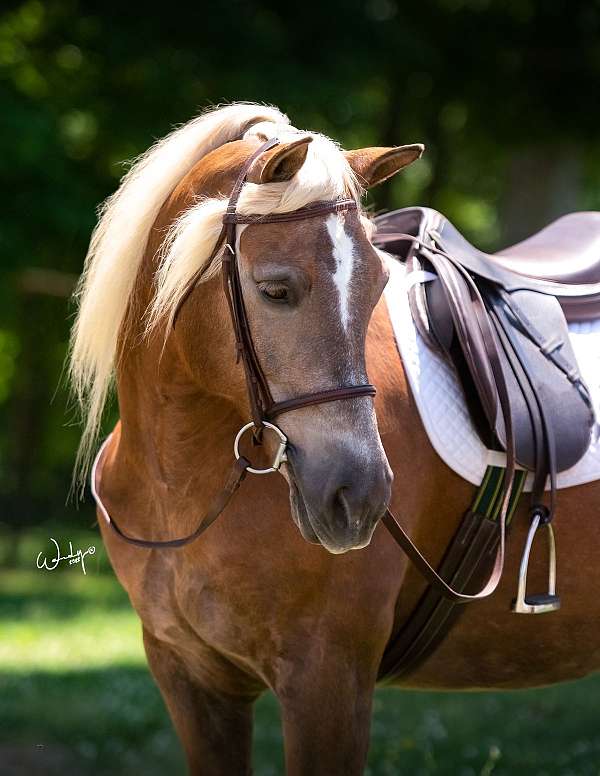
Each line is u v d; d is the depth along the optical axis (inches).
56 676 417.7
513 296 184.7
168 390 165.0
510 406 171.2
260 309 143.8
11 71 703.7
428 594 174.7
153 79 663.1
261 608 163.6
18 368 993.5
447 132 925.8
